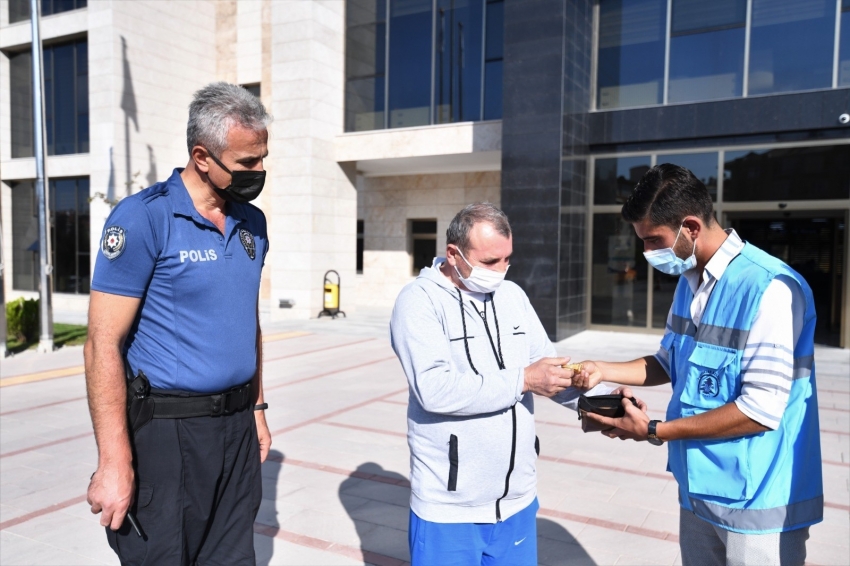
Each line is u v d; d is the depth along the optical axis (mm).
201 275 2055
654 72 11609
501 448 2113
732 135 10961
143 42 17109
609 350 10312
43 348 10461
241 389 2229
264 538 3654
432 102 14023
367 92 14766
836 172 10352
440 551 2121
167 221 2012
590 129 12016
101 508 1890
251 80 18891
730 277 1868
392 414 6383
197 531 2172
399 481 4559
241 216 2287
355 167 15469
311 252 14125
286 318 14406
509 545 2203
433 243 17203
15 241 19547
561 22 10508
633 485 4504
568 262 11289
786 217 11109
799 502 1823
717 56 11086
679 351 2061
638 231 2004
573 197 11414
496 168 15664
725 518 1858
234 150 1979
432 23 13953
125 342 2064
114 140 16453
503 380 2012
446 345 2117
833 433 5746
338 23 14672
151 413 2041
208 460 2129
